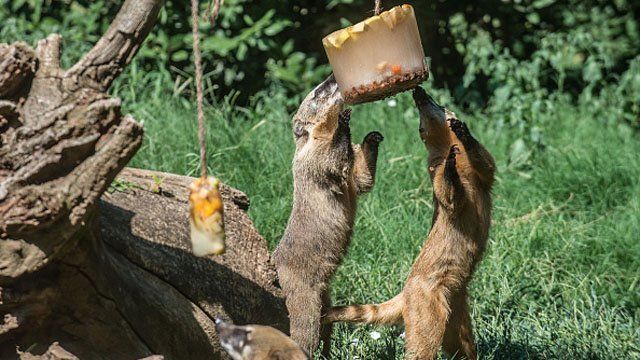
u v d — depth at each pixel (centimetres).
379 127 1587
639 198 1396
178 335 779
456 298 1002
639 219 1333
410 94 1708
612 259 1251
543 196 1433
